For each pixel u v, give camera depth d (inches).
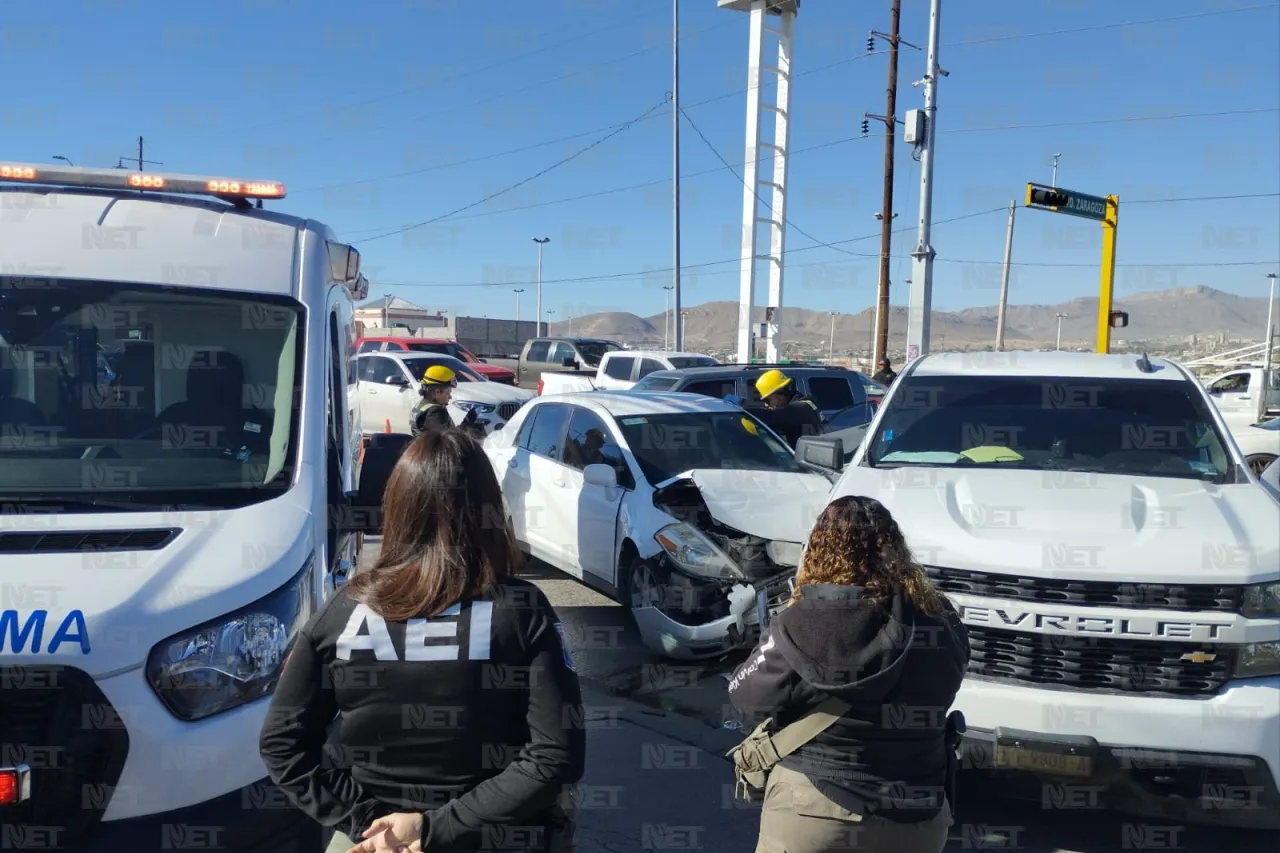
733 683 107.5
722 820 171.5
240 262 154.3
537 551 303.7
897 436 214.4
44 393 142.5
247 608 113.1
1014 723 151.9
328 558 148.7
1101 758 148.6
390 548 82.9
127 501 129.6
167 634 106.2
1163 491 179.0
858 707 100.0
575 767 81.3
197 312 149.0
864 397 529.0
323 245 164.9
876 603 101.0
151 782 103.6
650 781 185.9
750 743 108.0
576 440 296.5
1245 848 162.2
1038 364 231.1
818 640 100.0
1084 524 163.9
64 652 100.7
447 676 80.1
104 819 102.4
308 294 156.9
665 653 243.1
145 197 159.2
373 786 83.2
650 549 243.6
